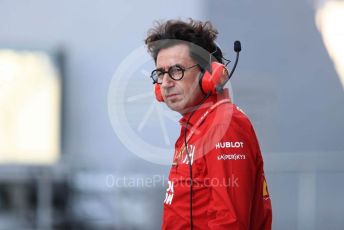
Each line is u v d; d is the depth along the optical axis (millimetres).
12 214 18750
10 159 19906
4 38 20766
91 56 20641
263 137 17469
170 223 6879
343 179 17125
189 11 19234
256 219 6988
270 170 17016
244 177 6520
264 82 18266
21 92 21281
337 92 18953
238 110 6934
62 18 20734
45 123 21281
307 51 19031
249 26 18844
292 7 19031
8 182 19125
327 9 19203
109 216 17500
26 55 21062
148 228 16891
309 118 18656
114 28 20391
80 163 18906
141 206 16938
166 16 19656
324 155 17078
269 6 18938
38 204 18391
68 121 20812
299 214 16984
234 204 6434
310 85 18812
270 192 17000
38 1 20734
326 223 17000
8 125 21281
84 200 18141
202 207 6656
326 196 17172
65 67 20781
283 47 18922
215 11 18922
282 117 18109
